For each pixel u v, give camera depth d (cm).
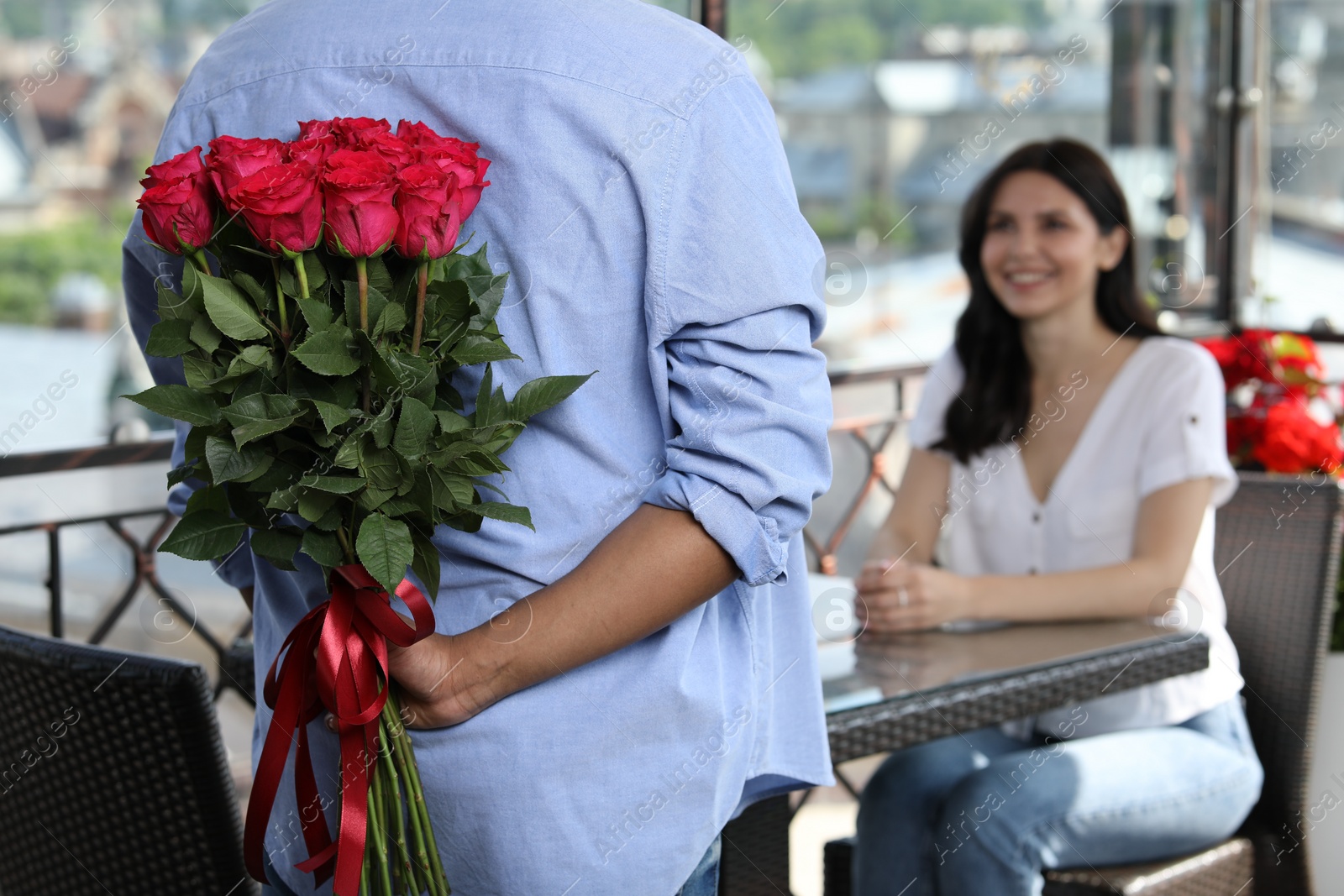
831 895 213
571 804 103
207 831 120
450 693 100
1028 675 161
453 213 91
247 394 92
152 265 115
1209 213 354
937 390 236
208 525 96
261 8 112
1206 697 200
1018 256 221
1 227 1644
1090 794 182
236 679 159
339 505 94
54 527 194
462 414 102
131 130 1659
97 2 1605
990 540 230
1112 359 223
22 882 138
